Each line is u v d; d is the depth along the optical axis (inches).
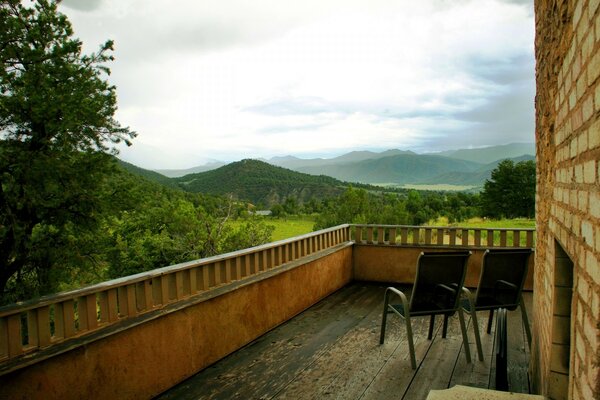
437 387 114.8
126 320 103.3
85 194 359.9
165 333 114.0
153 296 113.3
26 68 357.7
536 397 71.2
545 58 91.8
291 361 134.1
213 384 118.6
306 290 193.9
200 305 127.0
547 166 86.9
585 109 39.4
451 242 235.8
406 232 244.8
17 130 339.0
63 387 87.4
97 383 94.7
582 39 41.3
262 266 162.2
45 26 376.8
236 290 143.4
